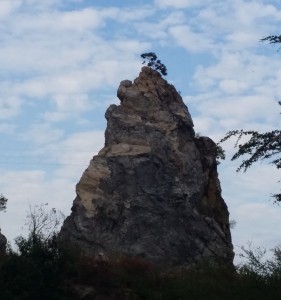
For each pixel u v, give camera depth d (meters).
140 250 64.56
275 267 31.62
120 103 78.75
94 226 66.31
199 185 71.75
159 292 33.19
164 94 78.25
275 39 23.17
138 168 70.44
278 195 23.95
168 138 73.31
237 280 32.47
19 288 30.89
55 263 32.06
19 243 33.09
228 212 73.56
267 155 22.94
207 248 66.69
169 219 67.62
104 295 32.56
